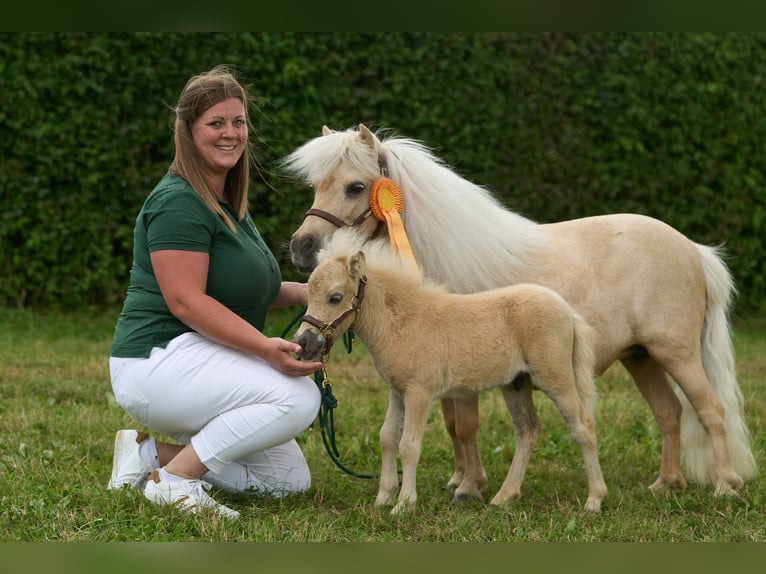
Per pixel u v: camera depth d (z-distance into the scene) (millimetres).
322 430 6492
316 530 5590
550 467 7492
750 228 14492
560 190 13844
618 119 13781
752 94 14227
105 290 13164
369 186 6375
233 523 5594
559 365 5961
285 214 13242
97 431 7797
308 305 5754
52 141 12617
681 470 7578
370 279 5859
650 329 6582
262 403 5738
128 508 5832
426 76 13344
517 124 13648
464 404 6449
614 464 7672
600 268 6523
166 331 5863
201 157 5965
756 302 14742
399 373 5852
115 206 12883
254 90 12922
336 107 13305
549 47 13602
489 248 6410
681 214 14211
